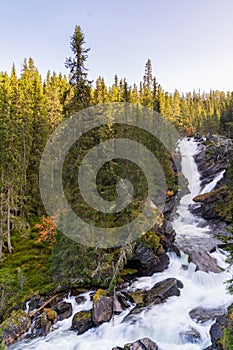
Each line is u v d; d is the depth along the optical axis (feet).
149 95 142.72
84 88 61.05
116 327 50.14
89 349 46.03
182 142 181.16
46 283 65.92
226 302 53.88
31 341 49.62
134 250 66.90
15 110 108.17
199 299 56.70
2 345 47.01
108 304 53.42
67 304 56.85
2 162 86.99
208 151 171.32
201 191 139.44
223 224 105.40
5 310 58.34
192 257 70.18
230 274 64.13
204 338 44.80
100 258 59.82
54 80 181.68
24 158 106.01
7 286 63.98
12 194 88.02
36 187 105.50
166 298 57.26
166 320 50.29
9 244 84.64
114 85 176.45
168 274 66.80
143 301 56.75
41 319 53.01
